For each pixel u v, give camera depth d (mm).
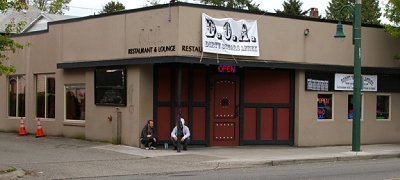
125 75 20078
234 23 19422
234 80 20984
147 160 16781
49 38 24094
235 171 15391
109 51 20797
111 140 20703
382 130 24141
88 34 21812
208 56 18875
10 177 13375
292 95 21734
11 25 15781
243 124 21109
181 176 14164
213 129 20688
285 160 17344
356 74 19906
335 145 22516
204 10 18891
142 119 19516
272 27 20578
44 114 24609
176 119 19938
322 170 15602
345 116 22922
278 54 20719
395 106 24516
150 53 19125
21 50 25703
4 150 18875
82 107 22578
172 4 18453
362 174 14609
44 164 15617
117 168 15258
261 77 21406
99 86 21188
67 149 19219
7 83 26656
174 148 19250
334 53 22328
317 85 22000
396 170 15633
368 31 23453
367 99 23672
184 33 18406
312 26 21672
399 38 24203
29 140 22297
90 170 14805
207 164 16250
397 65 24266
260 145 21344
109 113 20812
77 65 22078
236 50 19438
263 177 13914
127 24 20047
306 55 21500
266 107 21453
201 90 20453
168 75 20016
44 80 24625
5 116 26656
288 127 21734
